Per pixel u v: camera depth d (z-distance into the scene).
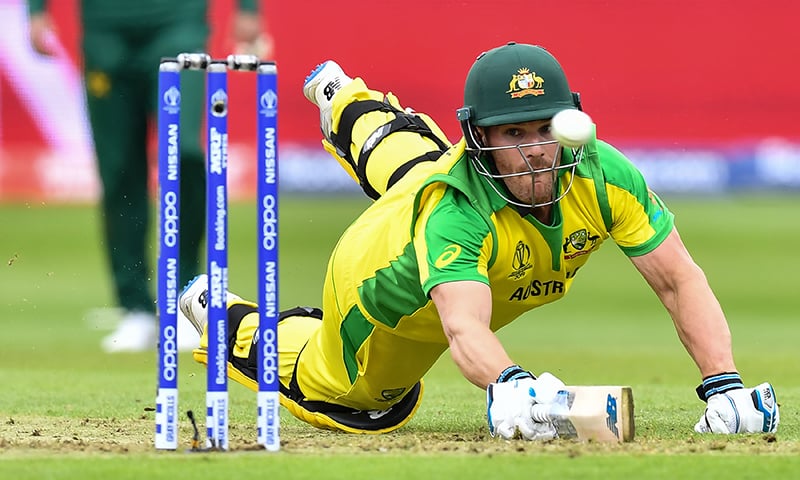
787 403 26.59
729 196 68.44
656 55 66.75
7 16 65.62
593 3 66.06
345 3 65.75
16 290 61.69
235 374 23.84
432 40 65.75
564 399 18.06
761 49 66.88
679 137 67.50
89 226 71.88
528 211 19.05
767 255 65.69
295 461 16.72
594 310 58.84
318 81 26.70
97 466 16.34
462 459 16.80
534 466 16.23
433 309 20.19
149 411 25.61
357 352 21.83
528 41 66.06
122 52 42.50
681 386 31.59
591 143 19.58
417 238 18.98
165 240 17.36
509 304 20.36
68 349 42.75
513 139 18.58
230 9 62.91
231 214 68.75
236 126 67.19
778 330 50.19
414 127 25.61
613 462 16.48
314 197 68.56
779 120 67.25
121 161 43.03
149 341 43.09
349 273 21.14
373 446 18.39
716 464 16.44
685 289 20.55
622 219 20.17
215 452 17.52
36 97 66.31
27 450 18.00
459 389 31.06
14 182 66.88
